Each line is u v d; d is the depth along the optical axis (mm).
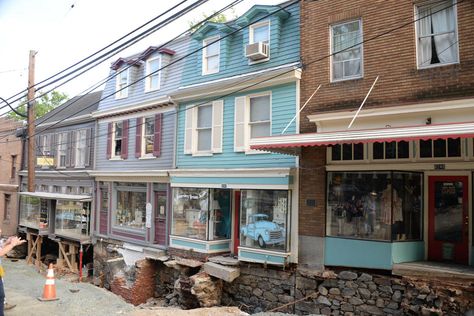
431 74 10438
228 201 15492
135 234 18516
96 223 21078
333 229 11758
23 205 26969
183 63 17469
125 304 11930
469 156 10000
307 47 12812
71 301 11836
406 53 10859
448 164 10219
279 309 12320
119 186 20062
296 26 13445
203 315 10141
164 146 17562
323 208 11859
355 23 11992
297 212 12422
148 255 16469
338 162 11766
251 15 14484
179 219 15977
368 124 11117
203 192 15094
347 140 9766
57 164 24688
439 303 9578
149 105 18125
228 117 14828
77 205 21828
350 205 11531
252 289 13180
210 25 15789
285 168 12461
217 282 13727
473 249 10328
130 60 19875
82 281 19359
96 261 20609
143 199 18641
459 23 10148
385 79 11141
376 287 10695
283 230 12492
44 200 24594
